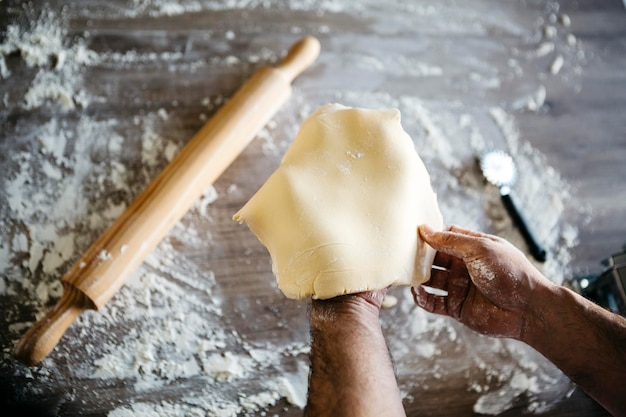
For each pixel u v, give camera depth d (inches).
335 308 27.3
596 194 45.0
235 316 37.9
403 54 48.1
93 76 43.3
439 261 33.6
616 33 52.1
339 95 45.6
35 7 44.7
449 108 46.5
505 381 38.0
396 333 38.5
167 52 45.0
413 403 36.7
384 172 28.8
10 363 35.1
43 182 39.7
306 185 28.3
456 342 38.7
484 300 32.2
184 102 43.8
